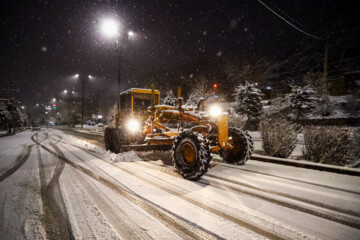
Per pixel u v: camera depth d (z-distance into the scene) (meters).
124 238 2.01
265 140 6.26
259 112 20.77
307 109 18.80
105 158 6.24
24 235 2.08
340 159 5.28
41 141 13.12
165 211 2.57
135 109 6.97
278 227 2.20
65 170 4.76
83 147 9.30
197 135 3.86
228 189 3.35
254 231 2.12
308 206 2.71
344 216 2.45
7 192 3.31
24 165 5.45
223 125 4.44
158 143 5.24
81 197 3.06
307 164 4.77
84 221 2.35
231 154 5.30
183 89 36.28
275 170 4.57
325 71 22.97
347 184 3.58
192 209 2.62
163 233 2.09
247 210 2.59
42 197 3.07
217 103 25.17
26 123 62.31
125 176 4.16
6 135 21.59
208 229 2.16
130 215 2.47
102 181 3.85
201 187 3.45
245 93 20.91
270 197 3.01
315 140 5.58
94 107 56.66
